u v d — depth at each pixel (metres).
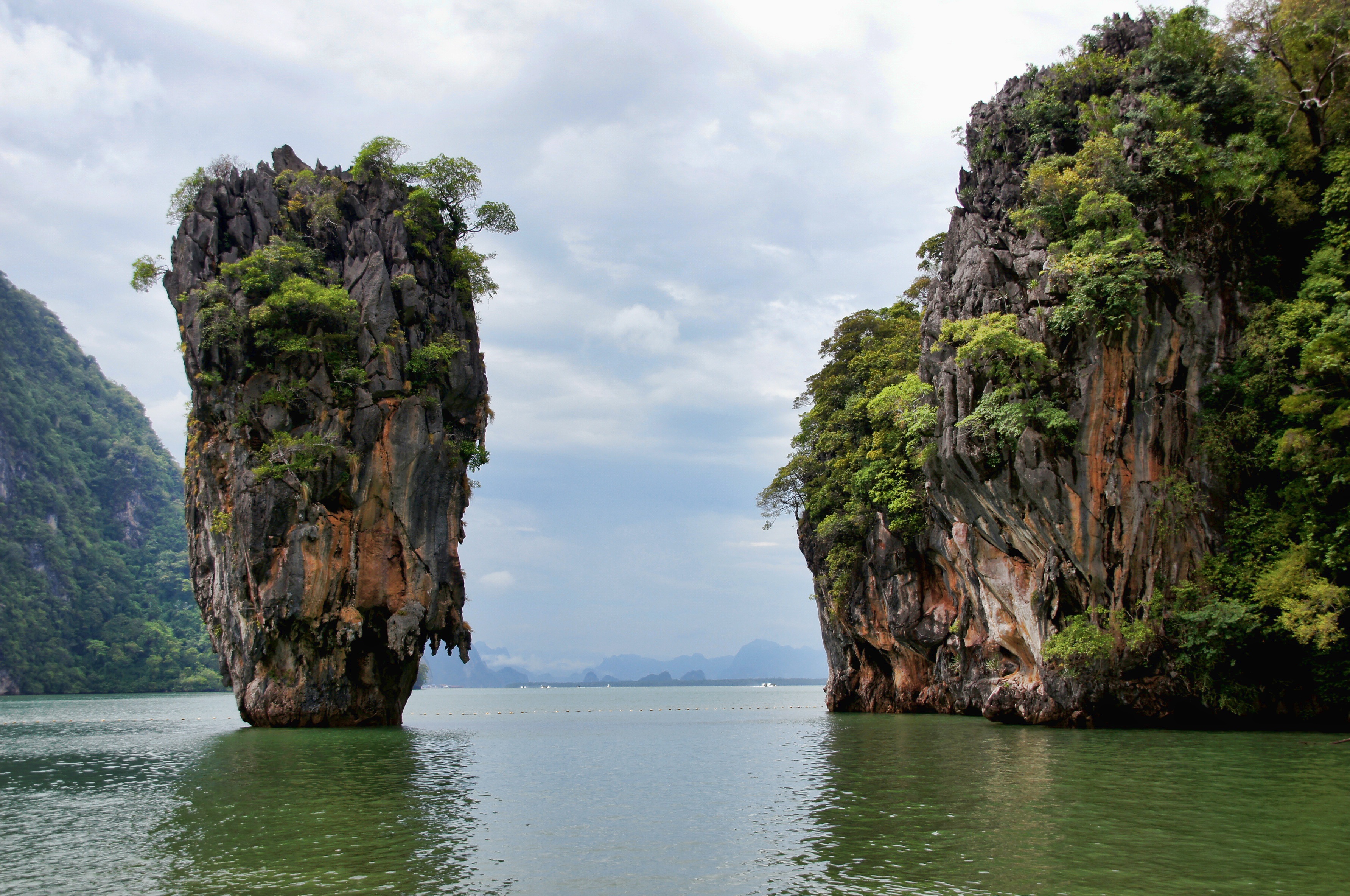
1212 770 25.88
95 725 67.88
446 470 56.19
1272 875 15.30
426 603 53.94
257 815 23.19
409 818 22.64
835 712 69.00
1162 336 37.88
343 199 58.03
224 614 53.66
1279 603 33.97
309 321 51.88
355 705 53.19
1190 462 37.78
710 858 17.89
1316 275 37.28
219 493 51.91
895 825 20.25
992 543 42.94
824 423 64.19
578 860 17.94
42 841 20.33
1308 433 34.34
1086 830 18.77
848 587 63.31
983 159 46.47
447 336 56.41
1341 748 29.88
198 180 55.44
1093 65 44.22
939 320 46.38
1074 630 38.12
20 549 185.50
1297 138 40.25
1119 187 39.25
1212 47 41.81
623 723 67.94
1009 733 38.97
